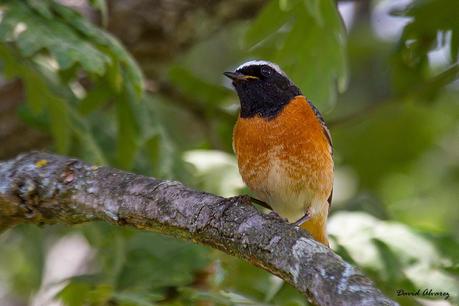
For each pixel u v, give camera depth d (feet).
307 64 39.11
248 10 44.11
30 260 43.83
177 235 25.27
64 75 38.27
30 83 35.40
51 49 29.81
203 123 48.91
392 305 19.36
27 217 27.61
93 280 35.70
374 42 62.03
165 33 42.73
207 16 43.37
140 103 38.42
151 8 42.04
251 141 34.35
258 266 23.31
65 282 36.52
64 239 50.80
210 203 24.66
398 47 44.96
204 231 24.36
